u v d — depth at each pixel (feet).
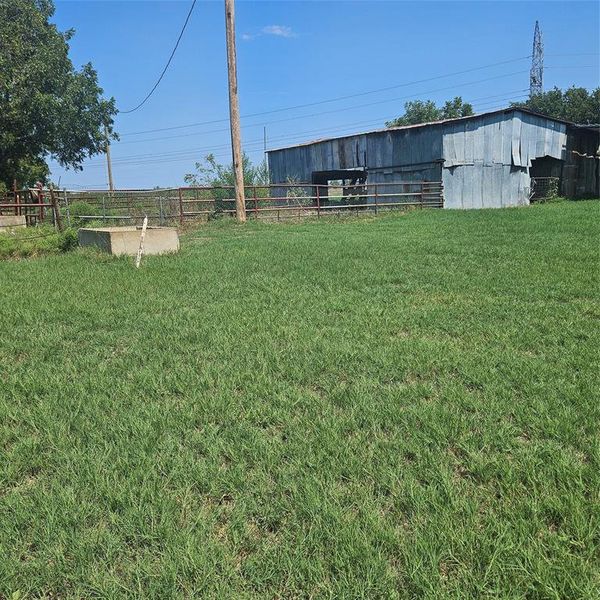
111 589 5.73
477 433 8.77
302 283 22.08
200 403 10.13
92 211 65.62
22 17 86.94
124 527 6.64
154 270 25.63
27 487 7.77
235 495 7.28
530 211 60.44
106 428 9.29
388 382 11.28
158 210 65.67
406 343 13.56
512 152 81.00
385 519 6.69
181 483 7.60
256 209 60.39
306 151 91.86
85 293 20.58
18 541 6.50
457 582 5.67
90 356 13.24
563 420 8.98
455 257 27.91
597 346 12.95
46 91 90.58
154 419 9.50
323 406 9.96
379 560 5.91
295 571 5.86
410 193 71.41
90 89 99.19
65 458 8.34
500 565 5.81
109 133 106.22
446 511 6.70
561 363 11.80
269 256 29.76
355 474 7.66
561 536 6.23
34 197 59.93
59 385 11.28
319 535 6.37
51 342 14.39
